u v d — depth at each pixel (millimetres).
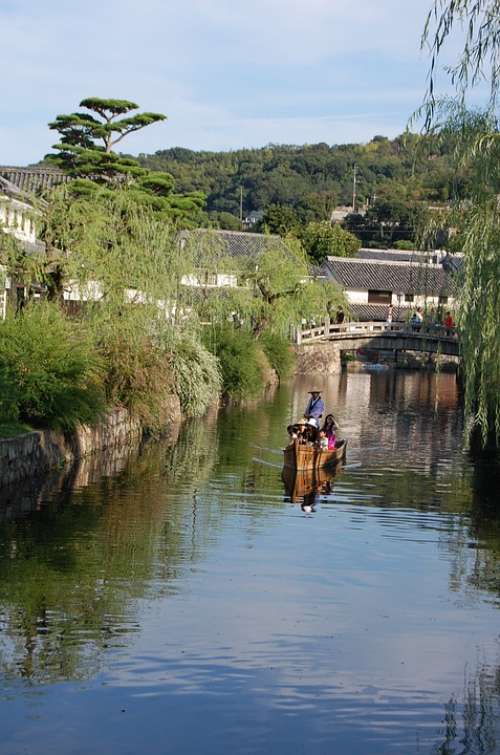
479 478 25969
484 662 11641
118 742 9273
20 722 9617
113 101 47344
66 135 48406
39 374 22141
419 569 15898
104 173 47344
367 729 9719
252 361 44906
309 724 9766
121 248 28000
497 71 12984
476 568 16078
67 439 23750
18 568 14758
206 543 16984
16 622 12367
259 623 12727
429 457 30094
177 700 10258
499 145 13133
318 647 11938
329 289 67625
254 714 9977
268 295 54531
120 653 11461
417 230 14781
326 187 178625
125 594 13734
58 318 24328
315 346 69500
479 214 13234
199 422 35406
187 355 35312
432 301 15023
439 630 12781
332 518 19734
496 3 12898
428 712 10188
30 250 31172
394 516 20234
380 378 69938
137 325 27781
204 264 38875
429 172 14211
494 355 13461
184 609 13180
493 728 9781
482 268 13195
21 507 18906
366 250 105875
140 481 22625
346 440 32875
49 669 10938
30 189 52062
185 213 47875
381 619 13141
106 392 27891
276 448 29984
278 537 17766
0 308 25672
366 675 11094
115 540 16812
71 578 14383
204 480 23484
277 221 109125
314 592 14297
